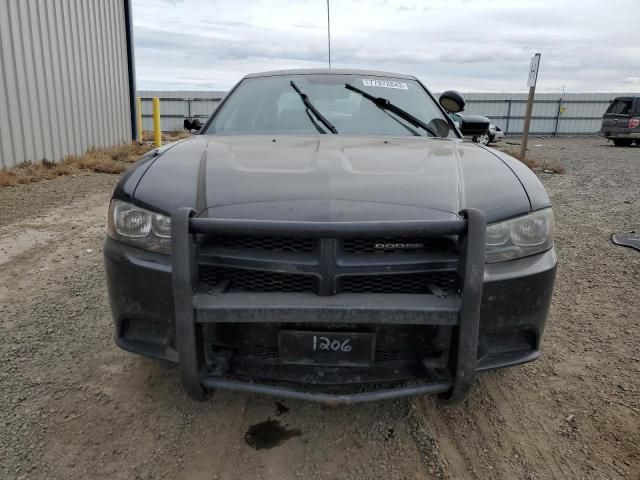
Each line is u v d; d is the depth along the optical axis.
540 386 2.42
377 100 3.08
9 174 7.84
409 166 2.10
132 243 1.91
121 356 2.60
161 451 1.94
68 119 10.54
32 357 2.58
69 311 3.12
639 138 19.16
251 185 1.88
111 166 9.57
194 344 1.64
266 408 2.21
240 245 1.73
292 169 2.03
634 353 2.73
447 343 1.74
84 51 11.36
